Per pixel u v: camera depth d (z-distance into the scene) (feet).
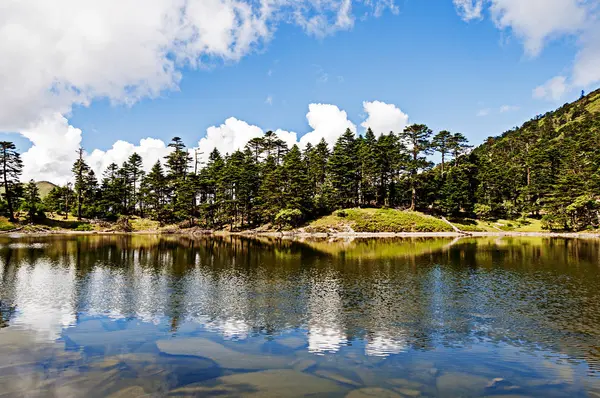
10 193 210.59
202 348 33.91
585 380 28.43
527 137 385.09
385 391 25.57
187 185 245.24
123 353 32.35
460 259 97.76
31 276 71.00
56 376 27.30
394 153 242.58
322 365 30.30
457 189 229.04
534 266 85.66
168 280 68.39
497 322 43.88
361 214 221.87
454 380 27.86
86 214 248.73
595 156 238.68
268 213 227.81
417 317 45.65
